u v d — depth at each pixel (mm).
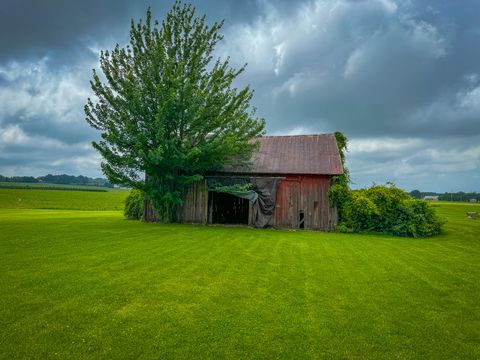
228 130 21906
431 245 15812
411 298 7504
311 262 10906
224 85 22203
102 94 21250
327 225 21859
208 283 8203
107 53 21500
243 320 6062
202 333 5508
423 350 5176
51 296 6973
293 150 25172
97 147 20391
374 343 5359
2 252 11234
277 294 7523
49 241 13562
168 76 20266
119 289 7531
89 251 11648
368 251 13453
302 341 5348
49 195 72688
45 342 5055
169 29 21750
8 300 6695
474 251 14031
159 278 8492
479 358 4973
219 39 23000
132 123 20391
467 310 6855
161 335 5398
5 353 4707
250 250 12836
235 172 23250
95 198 68500
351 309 6750
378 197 21375
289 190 22609
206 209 23562
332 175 22016
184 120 21344
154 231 17828
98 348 4941
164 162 20922
